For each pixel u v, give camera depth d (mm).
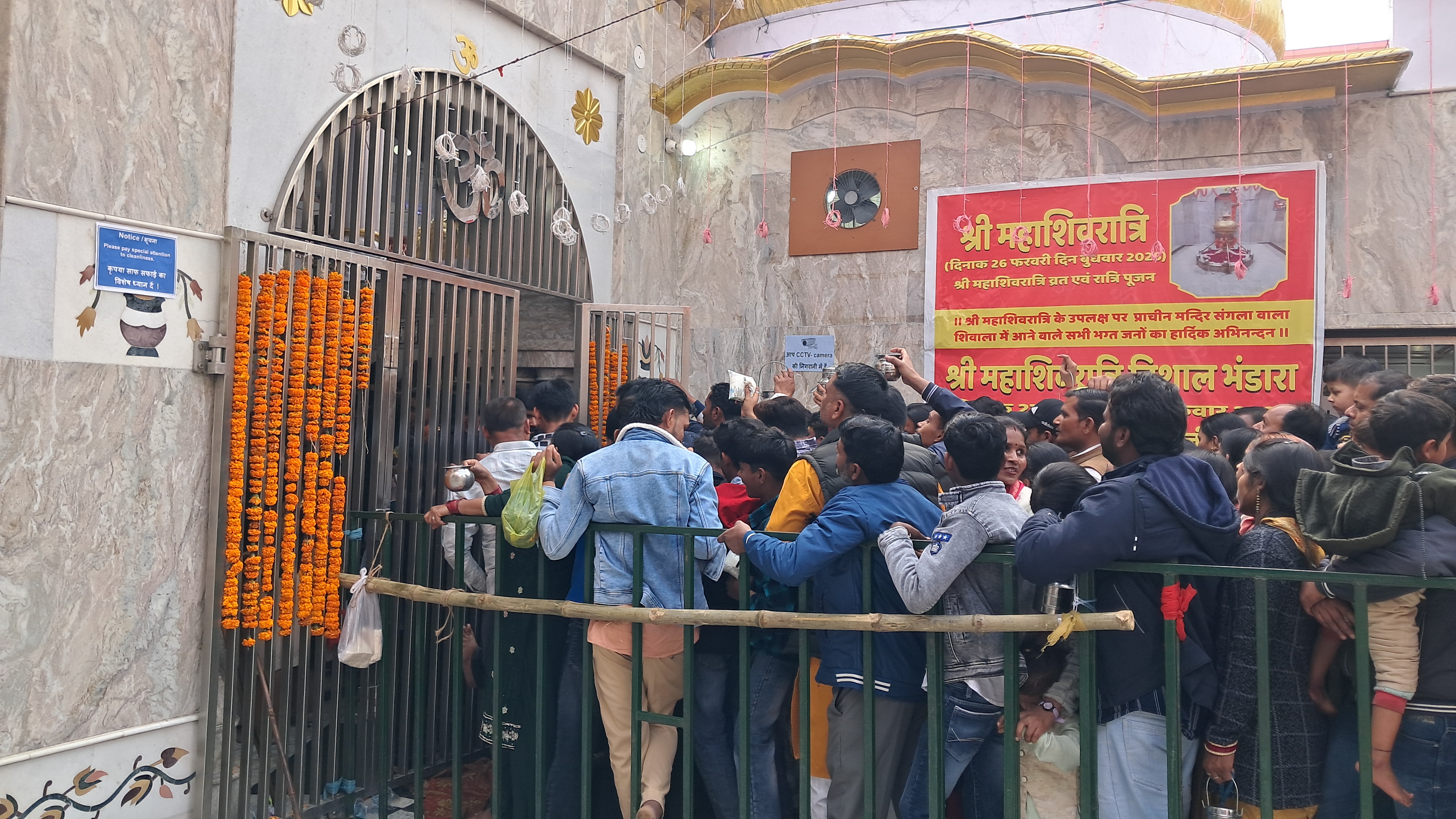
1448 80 5105
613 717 3127
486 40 4992
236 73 3725
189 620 3531
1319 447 3512
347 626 3594
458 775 3467
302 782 3799
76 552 3186
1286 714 2361
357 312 4023
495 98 5016
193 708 3545
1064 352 5766
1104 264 5695
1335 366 3857
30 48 3070
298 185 3975
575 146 5637
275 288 3701
